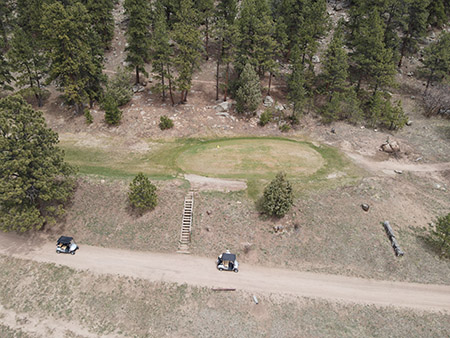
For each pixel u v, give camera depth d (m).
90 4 69.56
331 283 36.16
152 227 41.03
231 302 33.91
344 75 59.00
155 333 31.39
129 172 47.91
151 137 56.56
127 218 41.84
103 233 40.81
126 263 37.59
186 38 55.00
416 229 42.19
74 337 31.00
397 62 74.69
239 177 47.69
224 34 57.38
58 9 51.56
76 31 53.06
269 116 60.75
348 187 46.59
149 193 40.62
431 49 65.31
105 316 32.72
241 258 38.44
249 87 58.53
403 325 32.50
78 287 35.09
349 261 38.41
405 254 39.19
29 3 68.06
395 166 52.03
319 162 51.88
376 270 37.72
